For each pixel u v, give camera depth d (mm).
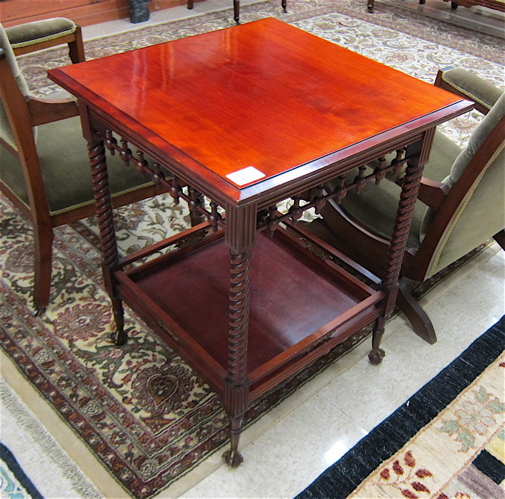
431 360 1587
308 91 1179
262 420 1400
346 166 1024
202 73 1230
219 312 1422
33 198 1459
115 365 1521
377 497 1249
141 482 1256
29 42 1829
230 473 1285
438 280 1851
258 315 1423
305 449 1343
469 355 1603
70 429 1356
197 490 1249
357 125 1064
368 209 1570
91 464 1286
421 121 1092
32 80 2818
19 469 1267
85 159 1557
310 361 1334
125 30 3490
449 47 3479
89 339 1593
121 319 1533
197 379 1496
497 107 1179
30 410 1394
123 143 1137
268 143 996
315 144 999
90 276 1796
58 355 1540
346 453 1337
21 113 1328
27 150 1383
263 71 1254
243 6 3934
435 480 1286
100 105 1091
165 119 1054
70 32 1907
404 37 3598
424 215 1482
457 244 1505
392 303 1451
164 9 3857
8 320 1634
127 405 1421
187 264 1562
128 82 1181
